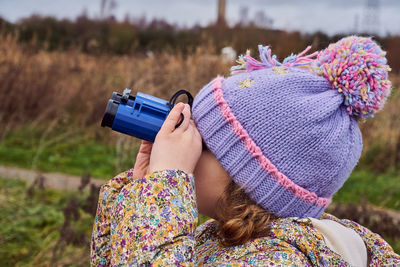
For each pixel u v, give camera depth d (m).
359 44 1.46
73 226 3.67
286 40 6.55
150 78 6.11
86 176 3.60
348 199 5.27
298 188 1.39
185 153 1.38
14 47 8.48
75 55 8.80
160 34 15.08
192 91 5.97
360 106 1.44
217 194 1.45
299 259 1.29
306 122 1.39
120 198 1.35
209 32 10.33
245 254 1.34
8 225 3.84
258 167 1.39
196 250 1.54
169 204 1.30
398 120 6.93
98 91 7.34
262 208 1.41
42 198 4.56
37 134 6.95
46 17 13.95
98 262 1.62
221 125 1.42
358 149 1.50
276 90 1.42
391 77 6.62
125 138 5.04
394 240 3.16
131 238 1.29
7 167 6.02
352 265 1.37
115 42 11.17
